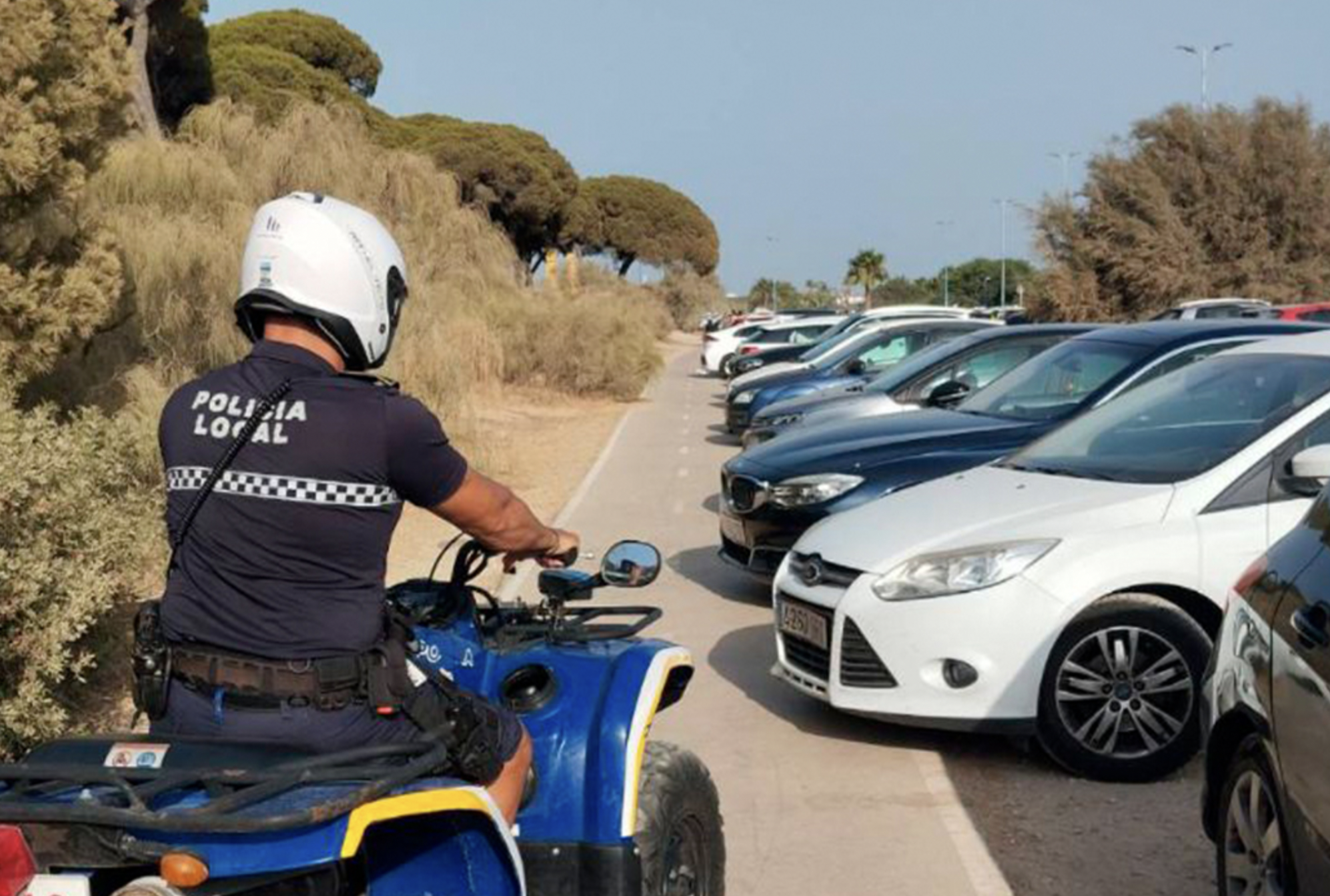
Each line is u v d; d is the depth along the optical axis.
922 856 5.33
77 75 8.66
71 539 5.73
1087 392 9.13
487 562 3.98
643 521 13.57
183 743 2.89
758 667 8.11
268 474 2.97
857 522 6.80
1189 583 5.97
